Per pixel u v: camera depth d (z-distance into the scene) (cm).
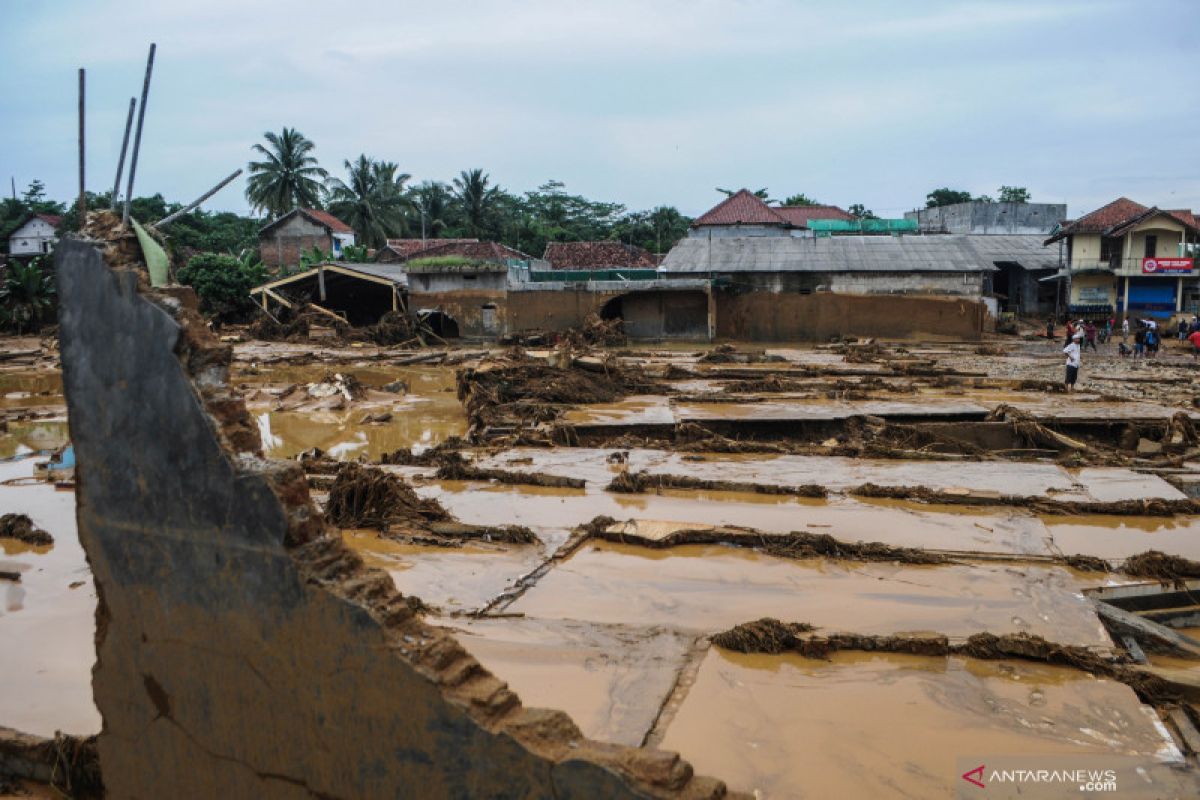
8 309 4481
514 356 2483
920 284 3991
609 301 4228
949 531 1061
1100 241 4397
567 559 981
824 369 2709
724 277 4178
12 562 1023
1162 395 2209
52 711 665
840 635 736
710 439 1631
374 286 4844
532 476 1325
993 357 3269
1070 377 2220
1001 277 5341
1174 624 851
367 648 392
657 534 1025
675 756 358
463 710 374
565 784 357
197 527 432
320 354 3656
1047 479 1318
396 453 1493
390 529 1087
